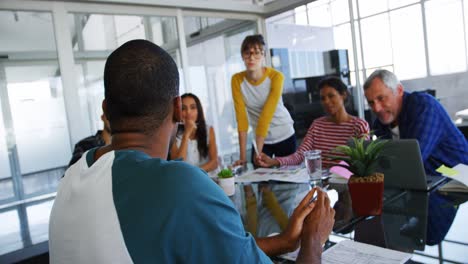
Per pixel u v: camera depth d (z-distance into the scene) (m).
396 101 1.78
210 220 0.54
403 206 1.23
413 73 7.47
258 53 2.66
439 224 1.03
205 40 4.07
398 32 7.42
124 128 0.66
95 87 3.32
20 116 2.97
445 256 0.82
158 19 3.71
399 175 1.44
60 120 3.14
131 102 0.63
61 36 3.11
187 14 3.89
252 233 1.10
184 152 2.51
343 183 1.64
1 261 2.48
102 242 0.55
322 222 0.90
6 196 2.94
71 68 3.17
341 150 1.24
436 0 6.82
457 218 1.07
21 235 2.71
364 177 1.16
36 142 3.04
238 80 2.88
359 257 0.85
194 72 4.00
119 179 0.58
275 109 2.73
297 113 4.91
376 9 7.51
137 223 0.53
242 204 1.47
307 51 5.45
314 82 5.02
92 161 0.68
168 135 0.69
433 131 1.66
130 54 0.63
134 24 3.54
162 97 0.65
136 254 0.53
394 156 1.44
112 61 0.64
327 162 2.21
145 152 0.66
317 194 1.00
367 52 7.77
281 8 4.24
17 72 2.95
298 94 5.00
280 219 1.21
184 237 0.53
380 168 1.49
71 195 0.61
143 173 0.57
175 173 0.56
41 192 3.07
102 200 0.57
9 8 2.88
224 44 4.27
